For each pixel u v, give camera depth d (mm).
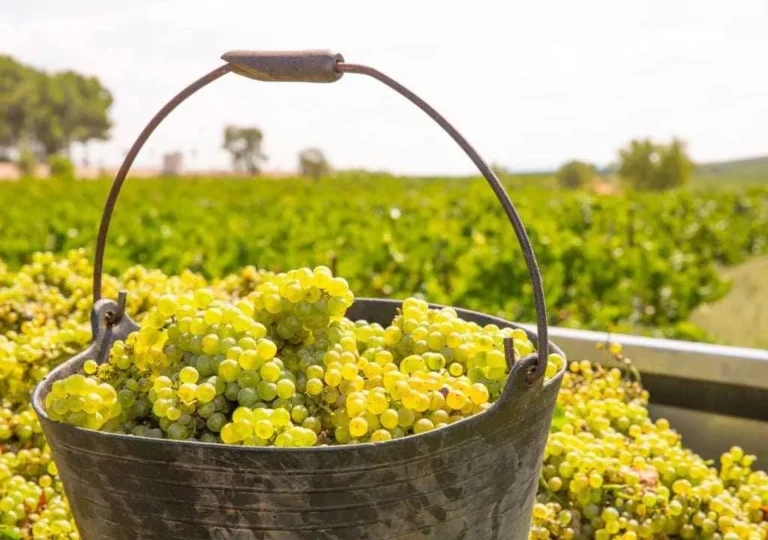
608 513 2506
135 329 2240
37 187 33500
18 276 3791
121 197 22656
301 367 1934
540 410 1749
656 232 13734
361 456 1497
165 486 1559
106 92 122875
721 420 3184
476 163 1702
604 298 9109
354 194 26750
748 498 2736
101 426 1826
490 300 7879
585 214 14500
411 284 8680
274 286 2021
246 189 33062
